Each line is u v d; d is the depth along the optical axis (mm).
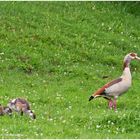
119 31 39750
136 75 33156
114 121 21438
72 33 37500
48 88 29094
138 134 20344
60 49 35031
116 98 25391
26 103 22484
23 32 36125
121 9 42938
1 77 30422
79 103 26484
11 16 37812
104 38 37812
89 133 20234
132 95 28781
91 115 23109
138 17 42688
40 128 20578
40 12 39375
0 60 32500
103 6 42719
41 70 32250
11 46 34250
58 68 32469
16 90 28234
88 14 40969
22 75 31172
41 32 36500
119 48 37125
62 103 26219
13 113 22516
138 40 39250
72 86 29547
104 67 33781
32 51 34156
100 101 26625
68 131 20391
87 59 34656
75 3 42188
